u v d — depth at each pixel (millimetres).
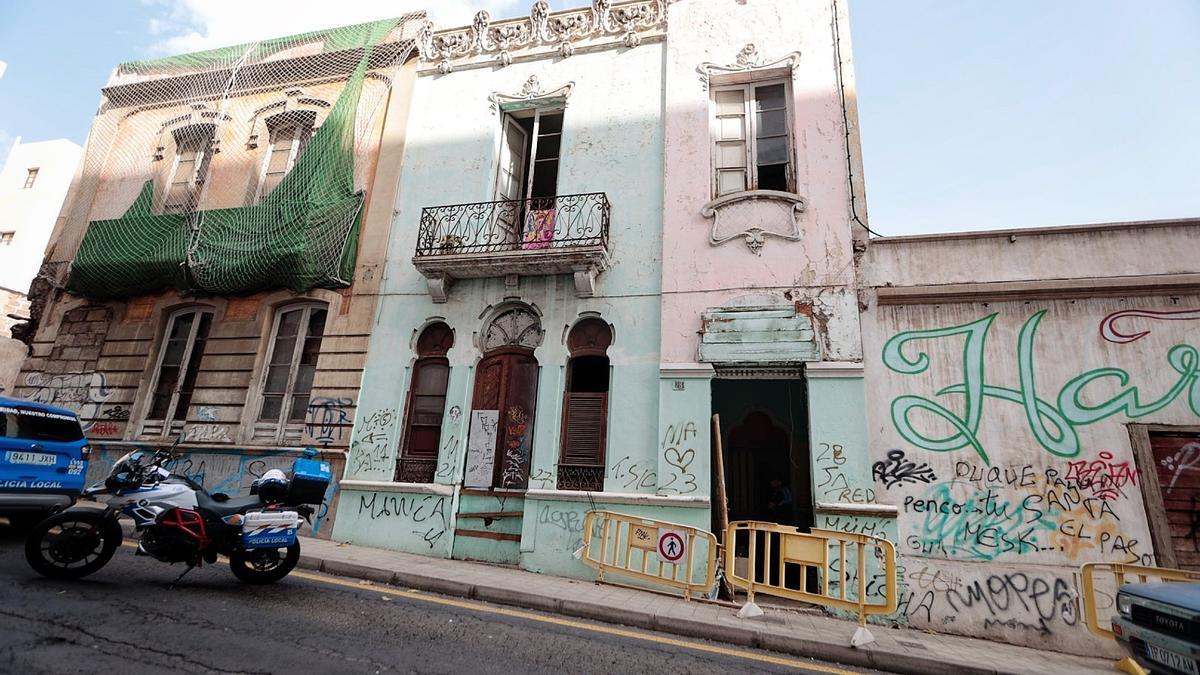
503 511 8773
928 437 7660
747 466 10812
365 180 11148
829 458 7730
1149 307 7477
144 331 11273
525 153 11297
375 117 11555
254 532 5660
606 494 8227
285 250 10125
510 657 4469
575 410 8992
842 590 5801
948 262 8234
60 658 3695
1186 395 7105
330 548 8211
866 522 7418
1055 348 7613
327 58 12188
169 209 12141
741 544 10352
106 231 11727
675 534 7258
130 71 13539
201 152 12508
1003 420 7516
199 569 6250
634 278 9305
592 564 7672
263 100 12336
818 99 9367
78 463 7098
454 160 10836
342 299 10430
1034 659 5973
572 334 9438
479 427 9258
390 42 11977
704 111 9789
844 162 8945
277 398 10336
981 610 6875
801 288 8531
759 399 10625
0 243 26094
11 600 4648
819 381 8070
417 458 9367
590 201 9805
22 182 27453
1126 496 6953
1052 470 7223
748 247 8906
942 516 7336
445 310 9953
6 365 13805
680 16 10406
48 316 11977
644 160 9930
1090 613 5875
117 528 5602
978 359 7793
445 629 5020
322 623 4867
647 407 8625
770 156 9695
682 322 8805
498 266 9516
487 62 11273
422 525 8867
